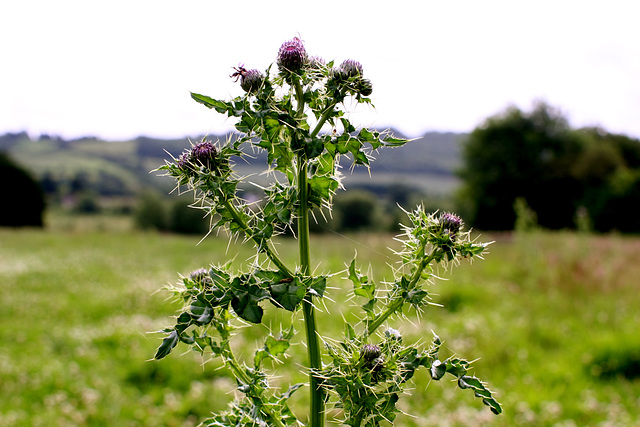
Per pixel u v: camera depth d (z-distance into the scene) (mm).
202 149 2014
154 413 6137
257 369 2078
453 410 6152
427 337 8023
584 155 50188
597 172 48594
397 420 5820
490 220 52344
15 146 107375
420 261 2133
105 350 8383
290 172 2127
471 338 8297
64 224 52062
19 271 16562
